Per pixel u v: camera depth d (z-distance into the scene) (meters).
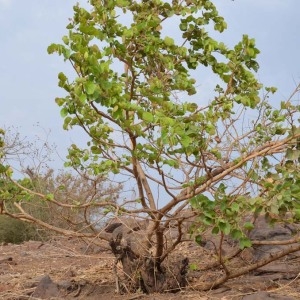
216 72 6.62
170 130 5.02
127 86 6.51
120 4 6.21
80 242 9.24
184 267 6.24
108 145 6.16
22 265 8.05
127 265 6.13
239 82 6.42
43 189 7.29
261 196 5.59
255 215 5.76
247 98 5.96
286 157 5.42
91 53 5.22
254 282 6.33
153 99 5.55
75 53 5.01
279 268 6.72
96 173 6.39
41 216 10.30
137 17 6.74
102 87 5.02
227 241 7.65
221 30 6.96
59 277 6.94
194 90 6.43
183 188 5.89
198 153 5.50
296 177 5.27
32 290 6.34
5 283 6.80
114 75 6.04
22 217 6.41
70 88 5.15
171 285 6.11
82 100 4.89
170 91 6.39
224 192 5.29
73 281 6.43
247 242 5.25
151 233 6.02
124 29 6.12
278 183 5.29
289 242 5.93
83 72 5.07
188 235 6.30
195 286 6.13
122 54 6.11
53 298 6.02
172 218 5.66
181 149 5.46
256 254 7.02
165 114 5.46
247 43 6.17
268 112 6.14
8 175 6.31
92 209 7.89
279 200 5.02
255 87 6.34
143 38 6.26
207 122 5.74
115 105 5.17
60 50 5.11
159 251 6.06
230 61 6.30
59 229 6.44
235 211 5.20
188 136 5.11
